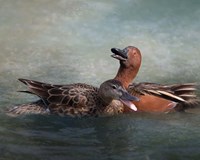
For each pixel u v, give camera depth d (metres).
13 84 15.52
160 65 16.94
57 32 18.95
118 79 14.88
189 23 19.73
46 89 14.02
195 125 13.62
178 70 16.66
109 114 14.02
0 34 18.69
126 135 13.11
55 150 12.23
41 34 18.80
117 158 11.95
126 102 13.75
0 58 17.14
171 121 13.82
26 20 19.69
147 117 14.02
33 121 13.59
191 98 14.52
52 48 17.92
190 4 20.98
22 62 16.94
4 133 12.92
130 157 12.02
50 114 13.84
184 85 14.45
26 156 11.93
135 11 20.47
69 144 12.55
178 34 19.02
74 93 13.96
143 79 16.02
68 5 20.80
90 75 16.27
